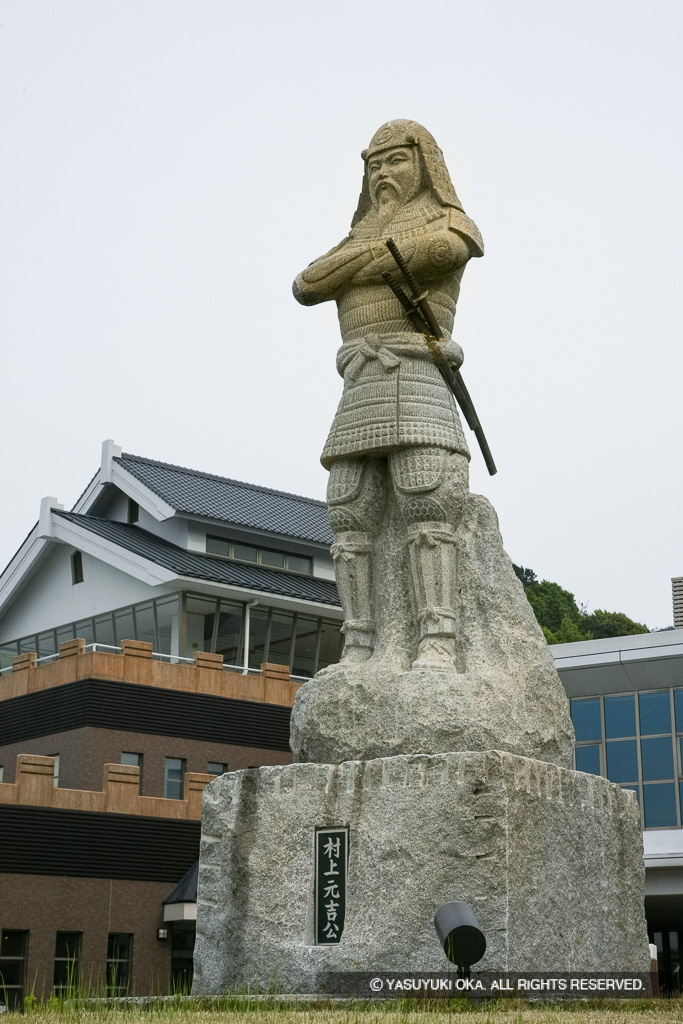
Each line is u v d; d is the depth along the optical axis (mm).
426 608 10398
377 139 11234
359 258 10812
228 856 10109
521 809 9375
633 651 25641
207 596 29234
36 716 27188
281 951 9602
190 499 30828
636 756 25641
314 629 31078
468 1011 8172
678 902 24469
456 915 8547
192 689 27406
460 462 10656
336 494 10922
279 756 28016
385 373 10711
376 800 9602
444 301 10938
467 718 9883
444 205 10891
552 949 9367
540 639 11016
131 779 24953
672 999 8984
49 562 32375
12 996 22484
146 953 24141
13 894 23094
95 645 27125
